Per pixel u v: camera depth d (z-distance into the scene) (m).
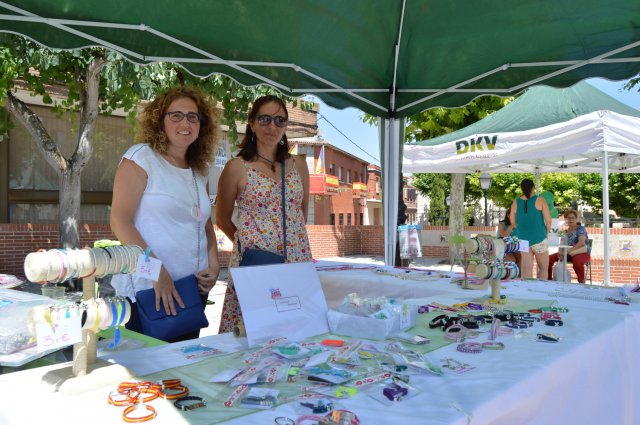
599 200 20.77
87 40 2.76
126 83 6.42
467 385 1.09
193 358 1.33
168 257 1.98
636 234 8.70
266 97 2.51
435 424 0.88
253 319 1.48
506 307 2.08
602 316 1.88
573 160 8.06
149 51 2.98
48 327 1.04
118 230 1.88
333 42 3.26
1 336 1.38
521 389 1.10
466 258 2.62
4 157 9.82
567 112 5.85
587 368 1.47
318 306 1.67
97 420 0.92
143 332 1.74
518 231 5.87
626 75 3.18
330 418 0.87
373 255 15.40
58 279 1.09
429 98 4.07
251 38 3.08
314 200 19.70
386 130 4.37
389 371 1.18
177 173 2.05
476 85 3.79
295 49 3.28
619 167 8.07
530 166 8.62
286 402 1.00
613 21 2.80
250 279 1.55
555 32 3.01
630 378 1.79
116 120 11.27
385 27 3.18
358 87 3.98
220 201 2.65
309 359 1.26
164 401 1.01
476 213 22.80
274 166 2.57
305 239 2.62
